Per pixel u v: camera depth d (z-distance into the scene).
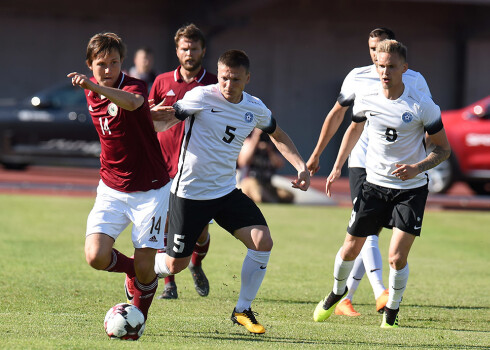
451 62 102.81
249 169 57.16
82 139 68.12
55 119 67.81
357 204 23.27
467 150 58.44
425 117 22.12
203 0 92.00
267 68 100.06
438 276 33.34
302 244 40.66
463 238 44.94
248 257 21.19
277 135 22.28
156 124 21.14
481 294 29.58
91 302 25.36
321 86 101.44
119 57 19.48
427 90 22.86
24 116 67.88
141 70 39.28
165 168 20.50
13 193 58.44
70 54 96.00
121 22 96.62
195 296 27.66
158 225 20.17
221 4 89.62
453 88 103.00
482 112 58.69
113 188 20.16
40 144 68.00
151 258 20.27
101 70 19.36
